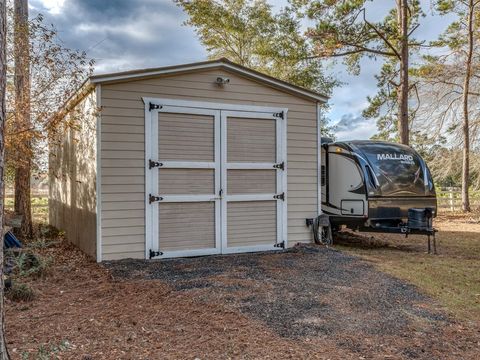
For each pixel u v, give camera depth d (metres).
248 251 6.30
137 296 3.84
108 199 5.41
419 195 7.10
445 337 3.05
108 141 5.43
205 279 4.40
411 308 3.67
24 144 6.31
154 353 2.63
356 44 12.67
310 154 6.88
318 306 3.61
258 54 16.95
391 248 7.25
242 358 2.59
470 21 13.73
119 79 5.43
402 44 12.35
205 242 6.00
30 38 6.05
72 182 7.14
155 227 5.67
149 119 5.67
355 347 2.82
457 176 16.75
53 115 6.25
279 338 2.92
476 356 2.74
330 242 7.04
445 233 9.52
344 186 7.14
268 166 6.48
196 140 5.98
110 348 2.69
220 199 6.11
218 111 6.13
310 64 15.46
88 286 4.27
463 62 14.18
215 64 6.01
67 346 2.58
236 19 18.11
